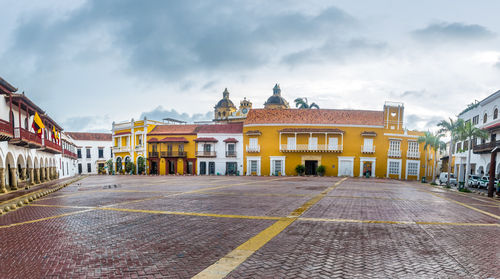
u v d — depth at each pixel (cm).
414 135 4184
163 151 4719
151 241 680
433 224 875
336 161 4141
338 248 623
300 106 5206
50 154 3409
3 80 1806
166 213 1023
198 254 587
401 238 707
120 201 1345
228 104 8688
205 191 1762
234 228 798
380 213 1036
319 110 4456
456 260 563
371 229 791
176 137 4703
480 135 2242
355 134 4125
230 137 4512
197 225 836
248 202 1282
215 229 788
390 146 4097
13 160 2158
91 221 905
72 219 942
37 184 2708
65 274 493
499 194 1802
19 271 508
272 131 4294
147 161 4844
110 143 6731
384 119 4144
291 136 4234
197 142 4591
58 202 1363
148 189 1933
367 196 1545
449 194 1905
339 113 4375
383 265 530
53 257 578
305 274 486
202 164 4591
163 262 544
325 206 1172
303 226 820
